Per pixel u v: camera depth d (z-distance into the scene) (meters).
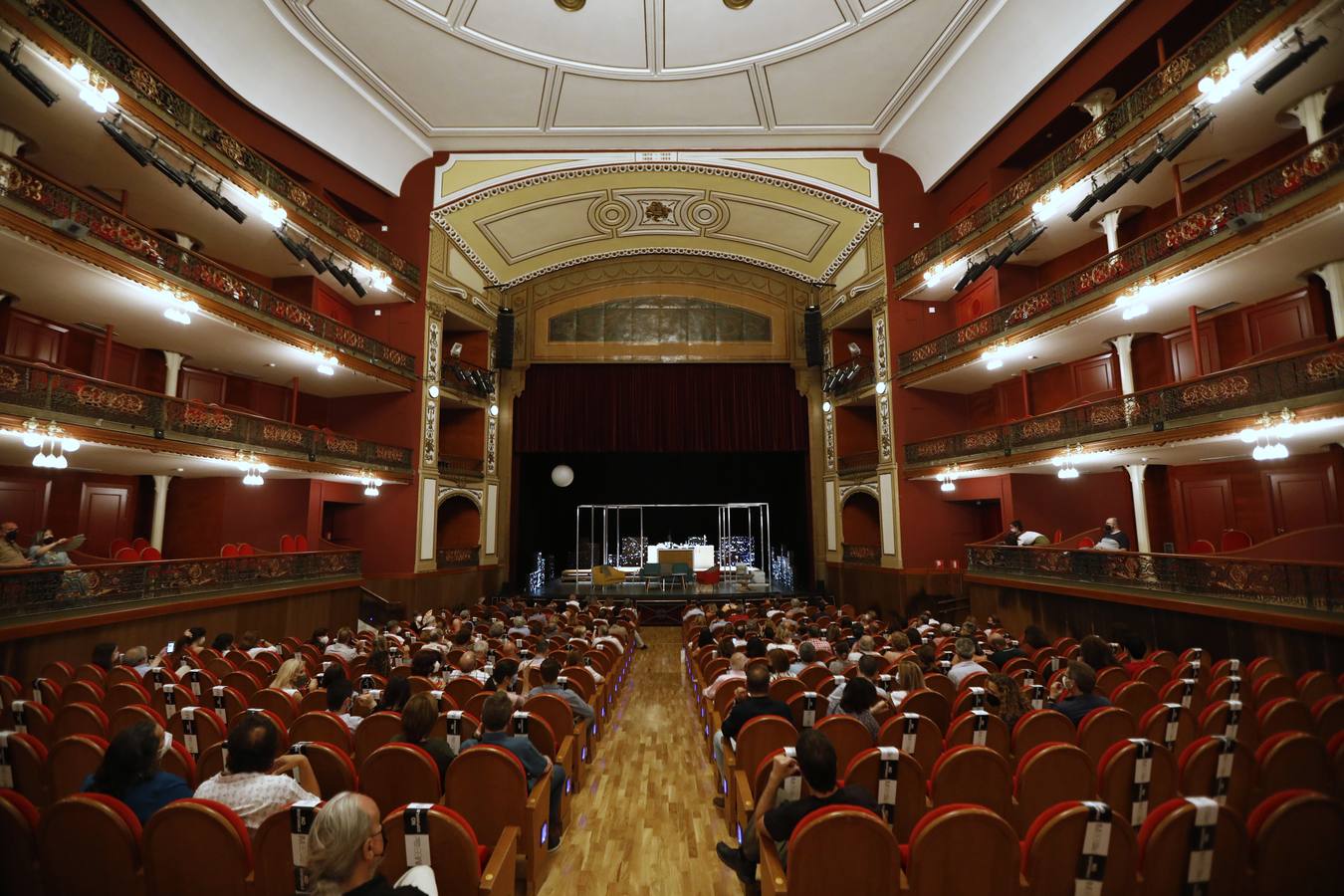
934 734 4.13
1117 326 12.71
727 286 22.94
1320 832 2.35
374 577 16.97
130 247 9.98
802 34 14.34
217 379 15.63
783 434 22.58
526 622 11.59
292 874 2.55
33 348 11.52
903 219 18.03
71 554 11.33
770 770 3.46
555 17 13.88
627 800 5.45
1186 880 2.36
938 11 13.44
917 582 17.08
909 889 2.39
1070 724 4.17
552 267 22.64
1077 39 12.25
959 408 18.22
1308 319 10.55
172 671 6.56
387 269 16.88
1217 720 4.21
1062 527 15.56
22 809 2.65
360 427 18.05
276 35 13.05
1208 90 9.40
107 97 9.44
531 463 26.30
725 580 23.02
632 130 17.41
